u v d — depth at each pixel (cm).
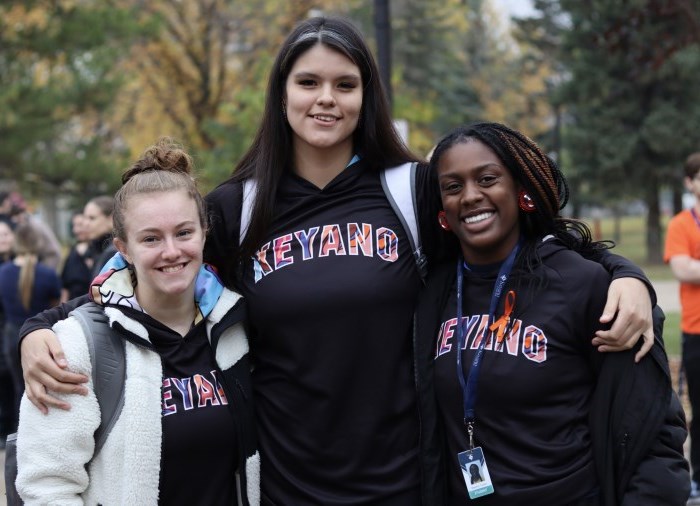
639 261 3023
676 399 274
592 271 279
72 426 259
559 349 274
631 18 902
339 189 312
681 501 264
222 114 2236
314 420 291
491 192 283
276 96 314
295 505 290
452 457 285
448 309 297
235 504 284
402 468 294
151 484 263
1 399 777
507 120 4384
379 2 804
